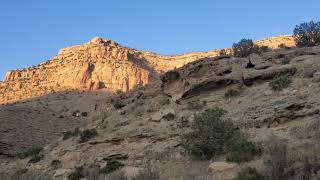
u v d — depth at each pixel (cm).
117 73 13738
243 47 6494
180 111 4844
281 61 5275
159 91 5662
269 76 4819
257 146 3453
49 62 15538
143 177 3456
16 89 13888
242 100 4591
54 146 5394
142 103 5566
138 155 4228
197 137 3819
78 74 13688
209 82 5031
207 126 3819
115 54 14925
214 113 3950
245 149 3412
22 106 10400
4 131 7862
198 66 5347
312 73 4594
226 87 4994
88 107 11025
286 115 3909
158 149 4203
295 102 4022
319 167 2581
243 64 5303
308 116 3816
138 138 4556
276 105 4172
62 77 13900
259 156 3300
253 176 2759
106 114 5828
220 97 4847
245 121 4088
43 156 5172
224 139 3744
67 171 4462
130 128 4847
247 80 4859
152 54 16238
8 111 9275
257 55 5550
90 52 14962
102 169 4147
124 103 5941
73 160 4684
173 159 3919
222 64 5350
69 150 4906
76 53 15238
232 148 3559
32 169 4881
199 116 3994
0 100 13338
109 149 4609
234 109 4444
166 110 4941
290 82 4550
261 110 4191
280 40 11150
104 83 13512
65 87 13500
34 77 14538
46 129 8694
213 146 3712
